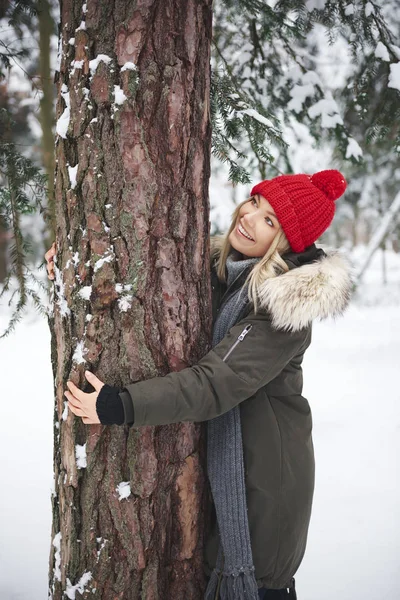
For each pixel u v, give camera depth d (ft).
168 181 4.67
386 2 12.09
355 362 18.34
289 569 5.22
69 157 4.70
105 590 4.90
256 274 5.00
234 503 4.88
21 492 9.60
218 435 5.02
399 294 31.37
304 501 5.21
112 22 4.43
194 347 4.98
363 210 30.40
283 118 11.69
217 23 10.46
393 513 9.03
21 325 22.36
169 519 5.07
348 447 11.64
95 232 4.59
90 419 4.44
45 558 7.58
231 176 8.28
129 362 4.64
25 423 12.82
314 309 4.72
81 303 4.66
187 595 5.24
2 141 9.19
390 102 10.41
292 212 5.22
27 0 9.18
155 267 4.69
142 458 4.77
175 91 4.57
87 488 4.84
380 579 7.33
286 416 5.24
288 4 9.41
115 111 4.45
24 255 9.23
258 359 4.66
